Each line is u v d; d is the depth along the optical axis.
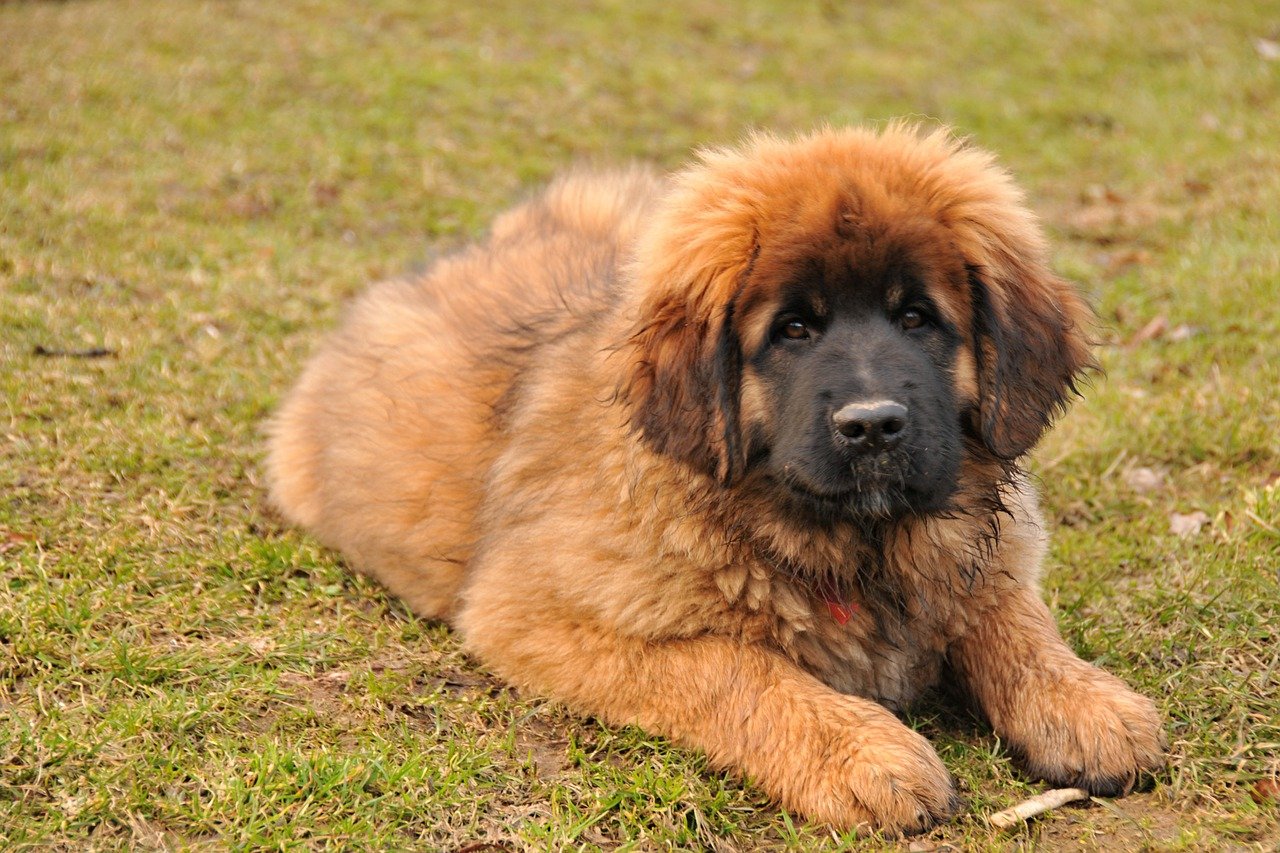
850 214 3.92
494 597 4.40
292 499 5.59
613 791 3.85
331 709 4.23
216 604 4.75
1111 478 6.15
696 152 4.61
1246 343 7.19
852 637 4.26
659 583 4.08
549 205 6.48
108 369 6.54
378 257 8.80
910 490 3.86
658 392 4.05
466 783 3.86
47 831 3.51
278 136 10.38
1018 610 4.39
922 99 12.84
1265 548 5.16
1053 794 3.90
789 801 3.85
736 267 3.98
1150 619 4.82
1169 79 13.14
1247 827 3.69
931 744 4.07
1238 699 4.25
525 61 12.63
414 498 5.00
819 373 3.84
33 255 7.74
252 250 8.47
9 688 4.16
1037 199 10.52
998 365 4.06
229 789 3.68
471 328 5.31
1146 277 8.50
